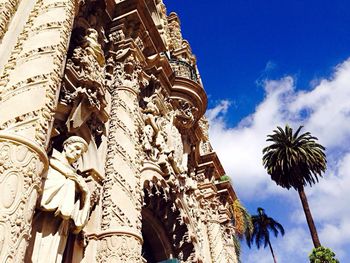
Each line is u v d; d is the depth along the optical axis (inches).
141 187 350.3
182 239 453.4
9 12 246.7
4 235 147.9
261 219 1787.6
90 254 261.6
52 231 218.5
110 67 401.1
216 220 621.3
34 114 192.2
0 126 186.4
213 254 562.9
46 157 185.0
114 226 275.9
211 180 684.1
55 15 259.4
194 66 739.4
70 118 290.0
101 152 319.9
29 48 233.8
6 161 168.1
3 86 213.2
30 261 200.2
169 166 444.5
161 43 486.3
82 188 247.9
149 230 446.6
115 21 436.8
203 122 840.3
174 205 444.5
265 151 1152.2
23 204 161.9
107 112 350.0
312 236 968.9
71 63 317.1
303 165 1090.1
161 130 471.5
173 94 553.3
